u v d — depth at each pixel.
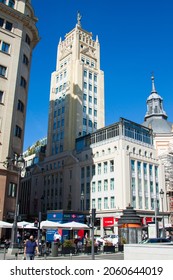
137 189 54.78
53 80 86.56
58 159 72.81
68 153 69.50
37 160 92.06
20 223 31.08
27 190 84.94
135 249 13.65
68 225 30.98
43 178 77.38
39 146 103.81
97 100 82.50
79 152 66.75
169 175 67.12
